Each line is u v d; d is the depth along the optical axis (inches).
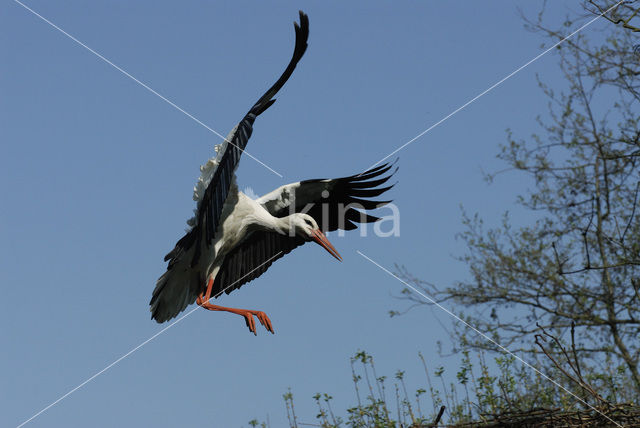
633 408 335.9
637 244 586.9
